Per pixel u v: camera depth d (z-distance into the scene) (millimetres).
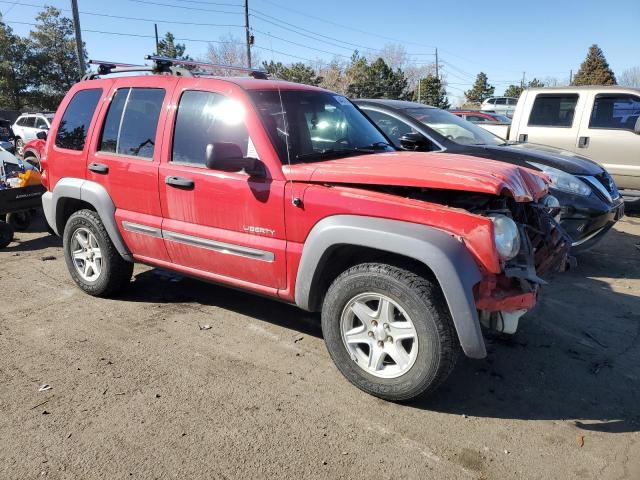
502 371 3639
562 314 4656
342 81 53969
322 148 3838
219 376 3520
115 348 3906
